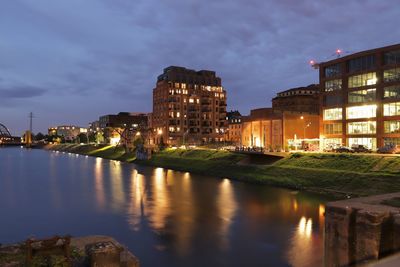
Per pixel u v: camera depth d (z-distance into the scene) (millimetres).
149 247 38031
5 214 54938
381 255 27312
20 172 119500
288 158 89750
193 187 79625
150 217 51344
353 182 67375
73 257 18188
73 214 54469
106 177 102312
